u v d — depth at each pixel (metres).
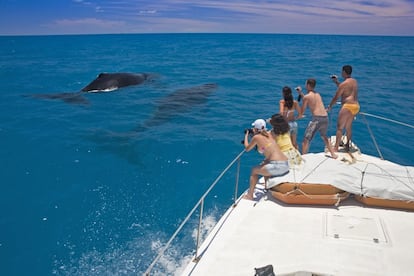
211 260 4.91
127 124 14.29
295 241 5.22
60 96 19.73
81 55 50.91
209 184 9.30
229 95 19.66
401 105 16.70
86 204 8.38
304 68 31.03
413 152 11.24
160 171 10.04
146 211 8.12
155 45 76.56
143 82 22.98
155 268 6.43
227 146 11.79
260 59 39.69
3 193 8.83
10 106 17.53
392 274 4.60
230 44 76.38
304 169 6.41
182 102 17.98
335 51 52.62
